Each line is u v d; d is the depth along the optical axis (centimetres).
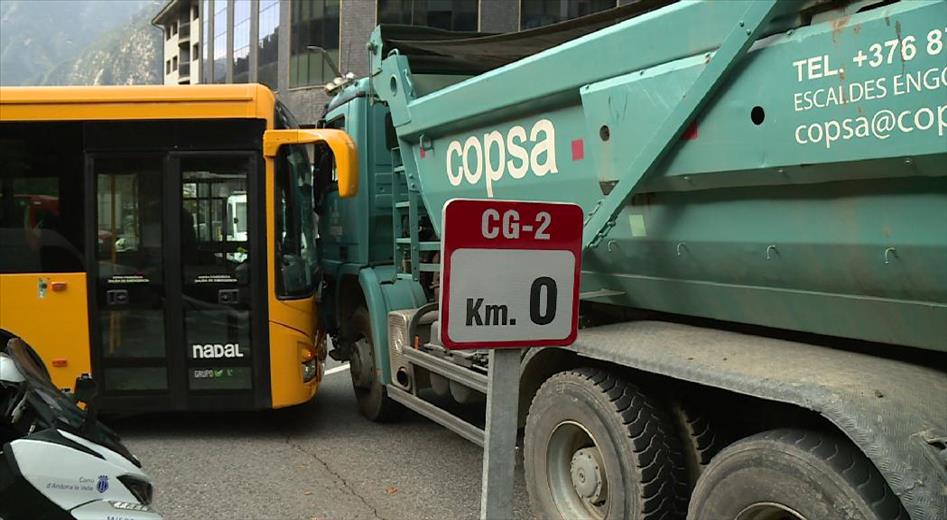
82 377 283
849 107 246
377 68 588
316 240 663
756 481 259
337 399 746
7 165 573
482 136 458
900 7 231
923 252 241
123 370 583
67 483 261
